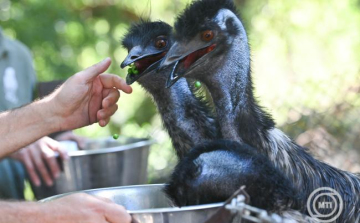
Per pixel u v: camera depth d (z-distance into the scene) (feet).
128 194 12.38
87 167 17.49
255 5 40.55
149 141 18.67
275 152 13.19
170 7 39.73
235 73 13.57
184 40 13.47
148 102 36.50
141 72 14.74
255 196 11.25
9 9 36.65
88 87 14.06
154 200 12.41
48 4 37.37
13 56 21.35
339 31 40.93
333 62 38.88
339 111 22.03
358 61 37.50
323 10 41.32
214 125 13.98
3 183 20.06
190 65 13.53
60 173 17.65
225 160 11.48
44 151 17.63
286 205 11.35
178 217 10.14
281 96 22.65
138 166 18.15
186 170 11.57
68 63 37.68
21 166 20.34
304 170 13.30
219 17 13.58
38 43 36.78
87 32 39.37
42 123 14.15
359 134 21.84
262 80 35.68
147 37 14.78
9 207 10.94
